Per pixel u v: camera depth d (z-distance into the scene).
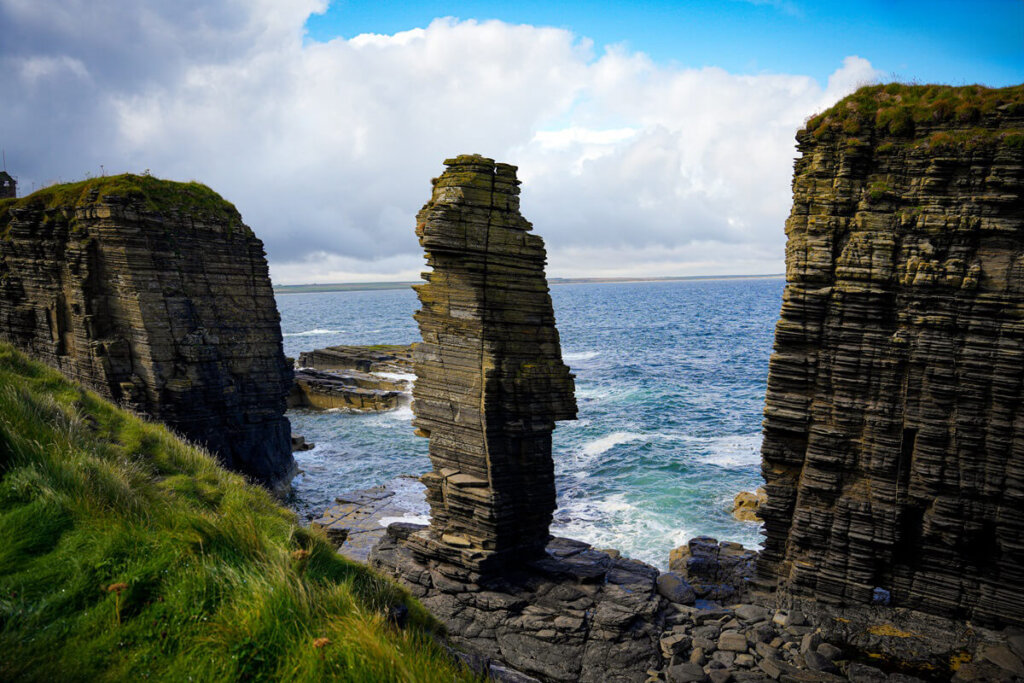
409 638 8.12
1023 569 18.56
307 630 6.91
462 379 23.38
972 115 18.97
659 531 34.12
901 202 19.80
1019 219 18.25
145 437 15.45
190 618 6.96
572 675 18.20
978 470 18.97
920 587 20.06
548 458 23.70
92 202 35.25
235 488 14.24
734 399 72.62
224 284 38.88
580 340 143.12
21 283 41.06
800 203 21.28
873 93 21.00
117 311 36.16
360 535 29.70
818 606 20.92
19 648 6.13
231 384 38.88
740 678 17.45
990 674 17.27
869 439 20.27
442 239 22.02
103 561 7.70
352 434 60.12
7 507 8.58
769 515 22.41
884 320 20.03
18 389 12.75
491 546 22.69
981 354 18.73
